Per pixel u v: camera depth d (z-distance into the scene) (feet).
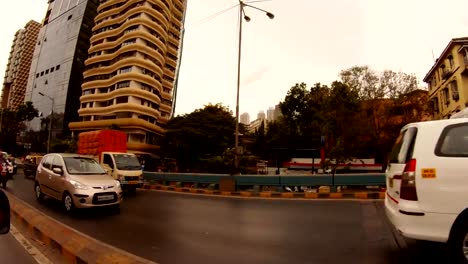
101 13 195.62
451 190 12.57
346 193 39.93
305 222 24.31
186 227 23.50
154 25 173.58
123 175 45.93
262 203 36.11
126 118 157.99
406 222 13.03
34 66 260.83
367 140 104.17
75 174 30.53
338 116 100.48
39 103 239.09
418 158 13.25
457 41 93.40
